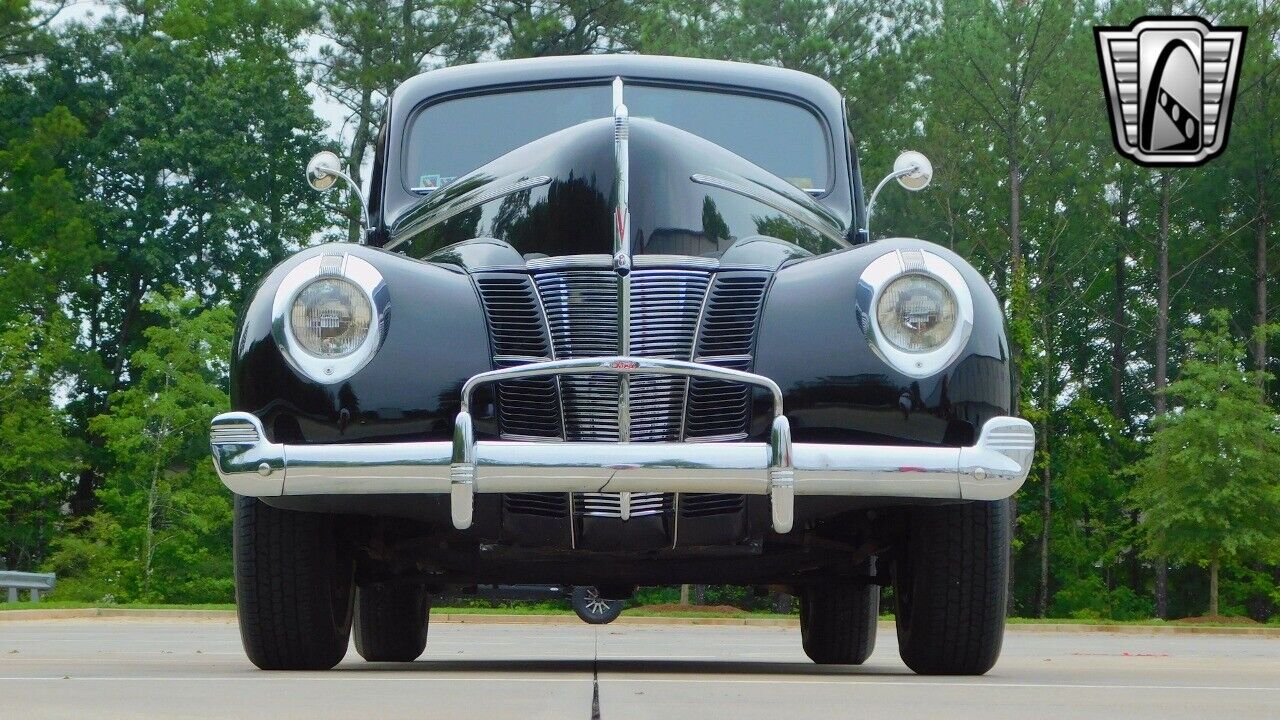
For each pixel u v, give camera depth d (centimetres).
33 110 3694
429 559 420
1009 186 3672
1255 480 2655
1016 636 1521
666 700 277
